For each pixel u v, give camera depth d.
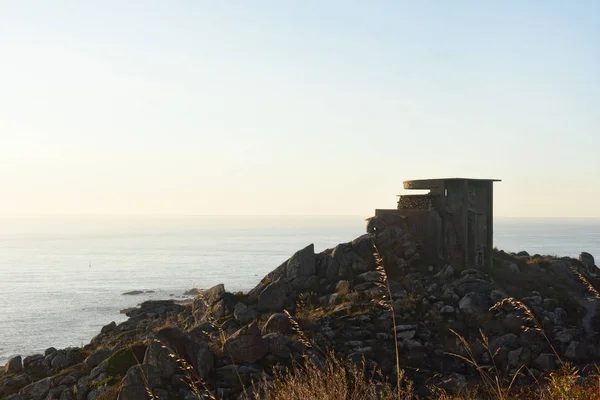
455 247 42.53
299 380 11.61
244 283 150.75
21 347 71.31
